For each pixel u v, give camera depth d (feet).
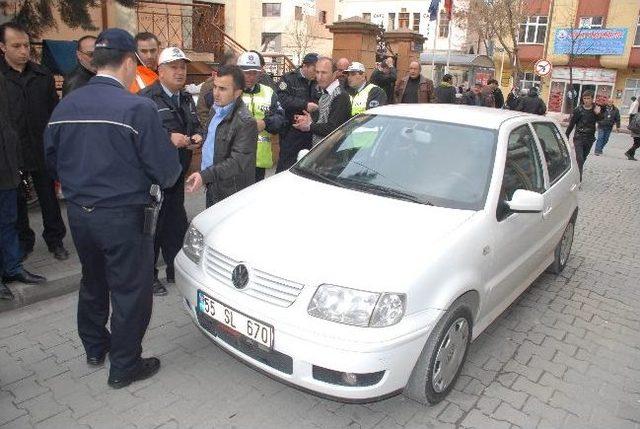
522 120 13.70
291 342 8.43
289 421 9.47
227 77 12.45
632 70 103.14
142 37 14.51
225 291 9.32
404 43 46.01
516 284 12.66
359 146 12.88
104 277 10.11
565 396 10.68
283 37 145.28
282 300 8.72
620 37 101.60
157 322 12.73
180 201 14.02
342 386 8.46
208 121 13.73
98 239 9.00
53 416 9.30
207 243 10.14
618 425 9.87
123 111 8.61
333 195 11.19
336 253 9.00
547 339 12.97
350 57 35.70
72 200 8.96
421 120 12.98
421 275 8.77
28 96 14.10
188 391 10.16
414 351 8.63
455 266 9.41
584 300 15.37
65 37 28.81
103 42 8.89
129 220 9.05
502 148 11.89
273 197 11.25
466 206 10.78
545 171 13.94
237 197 11.73
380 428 9.42
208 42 41.45
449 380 10.12
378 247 9.16
